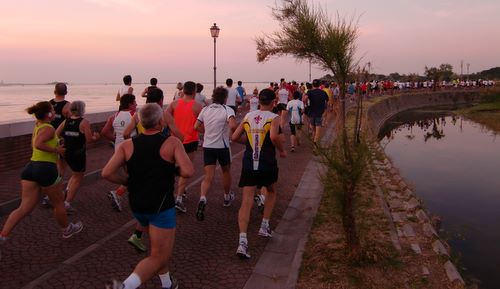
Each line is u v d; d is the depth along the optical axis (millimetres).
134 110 6637
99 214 6363
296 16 5250
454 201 11305
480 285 6129
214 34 19250
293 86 21281
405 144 24500
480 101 55625
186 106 6680
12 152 8938
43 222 5918
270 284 4328
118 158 3463
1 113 43469
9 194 6879
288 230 5945
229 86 13859
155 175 3426
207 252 5070
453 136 28688
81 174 6348
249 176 5152
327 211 6660
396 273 4605
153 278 4324
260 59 5566
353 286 4246
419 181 13969
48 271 4430
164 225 3475
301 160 11250
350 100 32094
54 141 4906
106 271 4461
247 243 5055
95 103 87625
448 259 5035
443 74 67812
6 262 4621
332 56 5258
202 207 5945
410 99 55719
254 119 5234
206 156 6254
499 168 16500
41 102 4828
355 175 4688
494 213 10102
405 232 6004
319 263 4738
